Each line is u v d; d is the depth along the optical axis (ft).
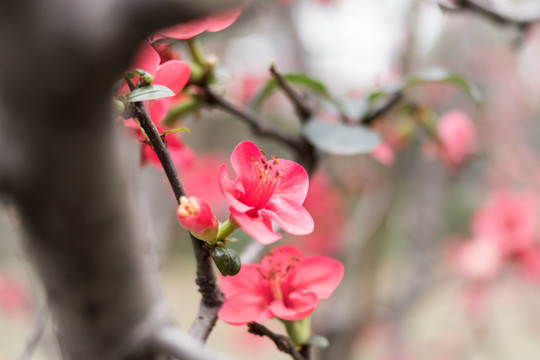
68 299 1.36
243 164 1.55
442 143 2.68
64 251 1.31
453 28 5.22
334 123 2.06
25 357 1.80
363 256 3.61
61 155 1.23
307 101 2.10
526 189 4.17
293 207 1.54
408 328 4.82
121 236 1.32
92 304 1.36
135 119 1.47
